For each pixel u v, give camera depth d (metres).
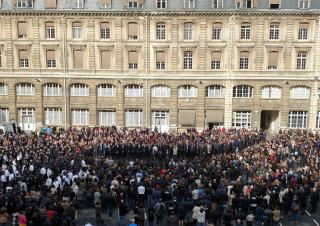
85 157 38.94
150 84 57.12
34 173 32.66
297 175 32.09
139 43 56.22
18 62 57.38
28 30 56.50
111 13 55.25
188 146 43.84
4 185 30.48
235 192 28.36
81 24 56.16
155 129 54.62
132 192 28.58
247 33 55.66
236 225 24.41
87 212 30.20
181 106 57.69
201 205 25.75
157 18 55.47
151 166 34.97
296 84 56.31
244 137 48.38
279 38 55.44
